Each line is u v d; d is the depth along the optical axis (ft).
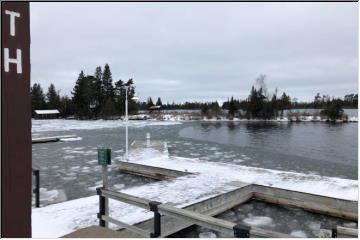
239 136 100.83
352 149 69.15
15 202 6.94
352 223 23.18
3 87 6.68
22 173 7.05
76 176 40.52
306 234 21.22
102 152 15.64
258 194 28.63
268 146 74.49
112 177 40.29
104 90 229.45
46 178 39.22
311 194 25.64
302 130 124.36
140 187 26.71
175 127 147.64
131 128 140.46
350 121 180.34
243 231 9.45
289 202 26.89
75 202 22.94
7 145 6.79
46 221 18.56
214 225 10.46
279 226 22.57
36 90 247.29
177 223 19.81
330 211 24.64
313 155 60.23
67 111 244.22
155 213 12.72
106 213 15.74
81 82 225.35
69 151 64.75
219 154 60.85
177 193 24.66
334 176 41.39
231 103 224.53
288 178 31.27
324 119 194.59
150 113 279.28
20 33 6.95
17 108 6.93
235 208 26.16
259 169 35.83
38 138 85.87
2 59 6.66
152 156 49.75
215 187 26.89
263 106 204.23
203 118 226.17
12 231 6.89
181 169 36.70
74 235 11.65
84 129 132.77
